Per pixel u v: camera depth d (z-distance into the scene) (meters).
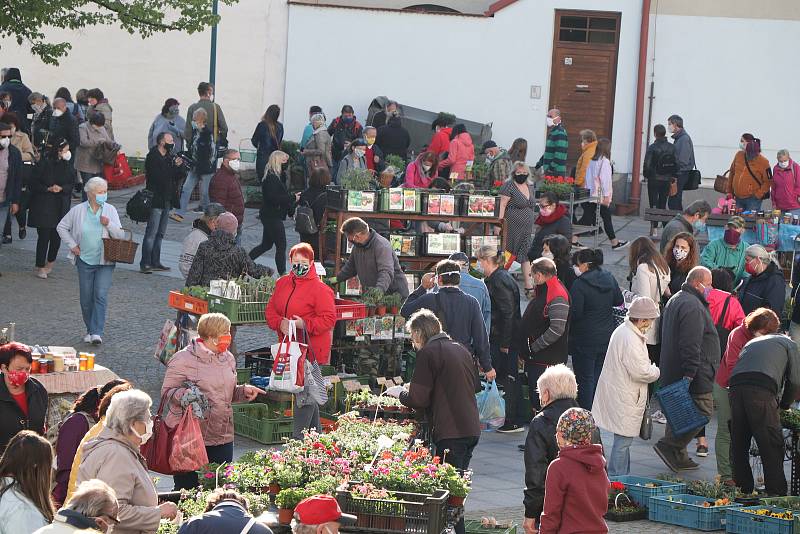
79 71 30.62
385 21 29.77
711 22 29.50
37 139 24.62
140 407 7.54
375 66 29.86
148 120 30.80
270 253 22.55
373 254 14.21
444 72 29.81
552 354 13.05
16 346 9.34
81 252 15.39
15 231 22.61
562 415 8.12
